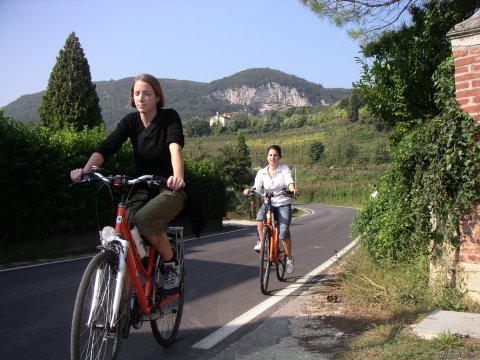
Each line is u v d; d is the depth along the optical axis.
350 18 9.15
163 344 4.37
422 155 5.46
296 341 4.50
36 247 12.06
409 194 5.77
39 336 4.79
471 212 5.13
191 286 7.44
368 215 8.13
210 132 150.25
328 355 4.04
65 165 12.34
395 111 8.62
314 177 90.38
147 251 3.93
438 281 5.41
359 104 9.26
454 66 5.76
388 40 9.06
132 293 3.77
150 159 4.01
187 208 4.11
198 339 4.70
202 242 15.49
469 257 5.16
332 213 42.75
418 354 3.77
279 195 7.10
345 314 5.31
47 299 6.50
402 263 6.73
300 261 10.27
